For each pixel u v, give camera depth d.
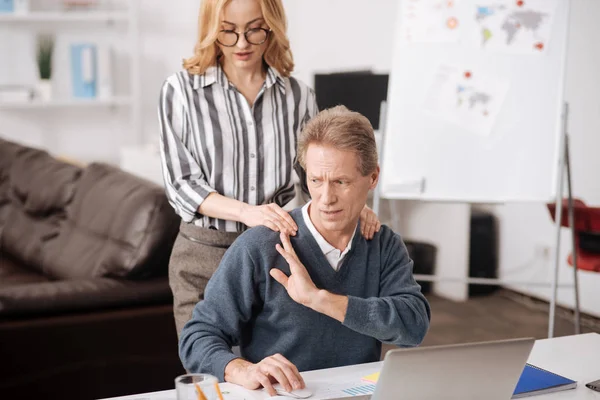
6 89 5.45
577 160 4.14
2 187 4.05
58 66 5.79
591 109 4.04
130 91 6.00
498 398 1.37
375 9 5.22
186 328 1.64
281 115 2.14
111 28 5.87
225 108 2.07
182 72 2.08
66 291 2.53
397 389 1.27
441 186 3.26
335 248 1.63
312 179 1.53
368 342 1.68
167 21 6.00
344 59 5.62
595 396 1.52
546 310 4.28
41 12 5.61
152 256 2.71
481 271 4.62
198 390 1.22
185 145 2.08
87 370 2.53
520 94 3.21
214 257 2.06
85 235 3.12
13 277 3.44
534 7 3.21
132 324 2.58
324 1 5.77
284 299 1.62
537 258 4.40
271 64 2.12
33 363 2.46
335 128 1.49
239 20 1.95
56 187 3.60
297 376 1.47
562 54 3.20
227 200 1.95
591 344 1.86
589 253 3.35
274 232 1.64
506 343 1.32
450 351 1.27
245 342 1.69
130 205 2.83
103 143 6.02
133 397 1.47
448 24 3.25
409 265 1.75
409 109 3.27
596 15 3.96
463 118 3.24
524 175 3.21
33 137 5.84
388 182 3.29
